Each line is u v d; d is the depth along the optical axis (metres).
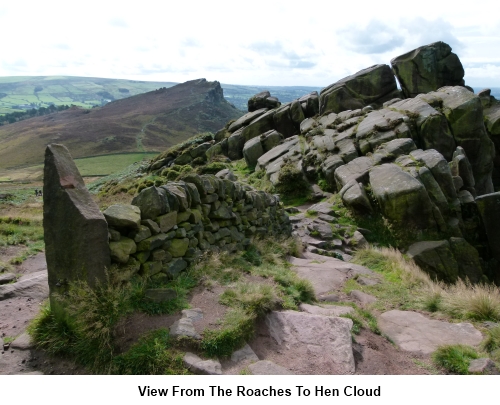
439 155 14.98
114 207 5.58
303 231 13.77
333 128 23.69
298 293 7.06
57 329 4.96
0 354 4.84
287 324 5.73
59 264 5.11
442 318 6.95
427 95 22.70
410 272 9.54
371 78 29.61
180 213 6.73
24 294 6.89
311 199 18.45
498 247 13.02
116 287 5.18
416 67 29.38
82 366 4.59
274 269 8.30
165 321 5.11
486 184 20.45
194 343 4.79
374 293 8.20
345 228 13.89
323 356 5.16
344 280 8.88
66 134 133.38
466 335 6.18
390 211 13.68
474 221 13.80
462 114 19.94
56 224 5.07
